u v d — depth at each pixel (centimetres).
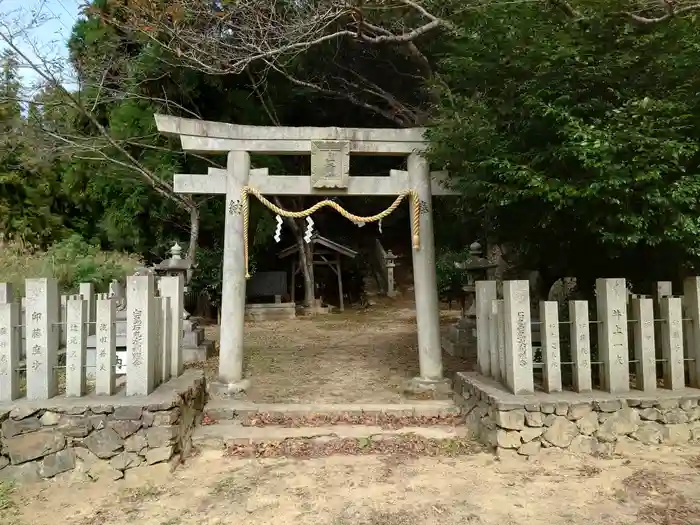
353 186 709
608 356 514
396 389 727
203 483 455
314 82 1423
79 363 489
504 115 561
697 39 519
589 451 481
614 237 489
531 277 845
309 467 486
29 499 429
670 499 392
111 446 461
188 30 893
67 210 1596
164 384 548
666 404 495
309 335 1265
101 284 1029
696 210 493
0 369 471
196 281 1516
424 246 712
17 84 1055
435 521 379
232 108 1433
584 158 453
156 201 1453
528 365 507
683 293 558
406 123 1387
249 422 595
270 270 1939
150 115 1299
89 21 1212
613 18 542
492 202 553
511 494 415
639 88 527
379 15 1012
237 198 700
